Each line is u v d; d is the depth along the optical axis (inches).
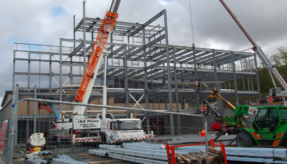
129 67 1214.9
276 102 955.3
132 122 627.5
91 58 818.8
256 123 428.8
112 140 602.2
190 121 844.6
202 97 1487.5
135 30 1277.1
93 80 808.9
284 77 1923.0
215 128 865.5
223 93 1376.7
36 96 1036.5
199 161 261.3
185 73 1437.0
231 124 782.5
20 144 533.6
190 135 796.0
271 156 334.0
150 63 1350.9
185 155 299.3
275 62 2011.6
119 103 1390.3
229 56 1456.7
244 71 1457.9
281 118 397.4
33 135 577.0
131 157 386.0
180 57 1387.8
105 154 446.6
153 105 1445.6
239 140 458.6
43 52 1343.5
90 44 1211.2
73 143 615.8
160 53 1222.3
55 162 386.6
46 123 640.4
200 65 1534.2
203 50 1306.6
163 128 953.5
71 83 1365.7
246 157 363.6
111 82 1353.3
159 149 401.1
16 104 200.1
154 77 1441.9
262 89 2074.3
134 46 1219.9
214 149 303.7
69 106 1266.0
